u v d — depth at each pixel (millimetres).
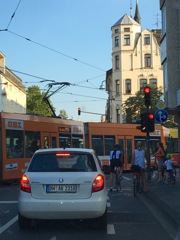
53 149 9281
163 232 8859
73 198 8430
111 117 71875
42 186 8469
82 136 26562
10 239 8086
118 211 11703
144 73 66875
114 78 68500
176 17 21094
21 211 8430
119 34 68250
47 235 8453
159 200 13078
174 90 21016
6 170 19703
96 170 8797
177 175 25594
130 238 8258
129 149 29953
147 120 19531
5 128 19969
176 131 35656
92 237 8305
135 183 15328
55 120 23891
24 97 64750
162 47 23266
